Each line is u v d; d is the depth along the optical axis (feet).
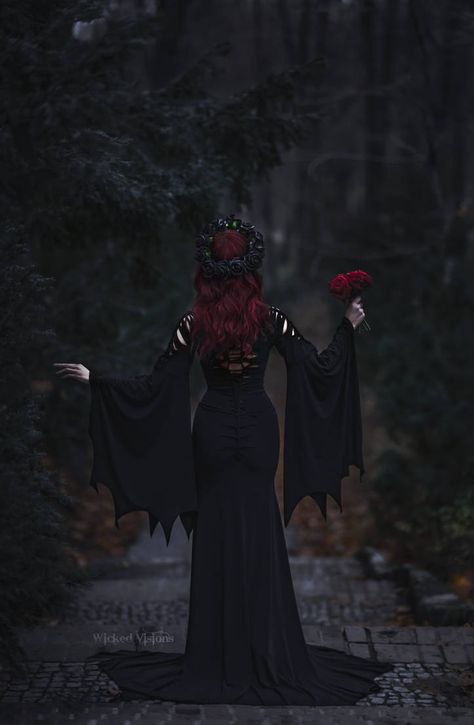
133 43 20.79
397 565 33.19
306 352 16.87
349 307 17.42
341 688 16.34
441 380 39.27
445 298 41.63
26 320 16.22
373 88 47.75
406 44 49.90
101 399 16.69
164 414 16.67
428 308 43.55
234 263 16.07
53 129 19.90
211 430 16.55
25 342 16.26
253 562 16.51
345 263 50.47
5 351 16.05
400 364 40.86
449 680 16.98
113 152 21.29
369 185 54.70
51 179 20.35
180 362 16.66
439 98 48.06
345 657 17.80
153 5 46.88
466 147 50.52
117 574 33.58
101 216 24.17
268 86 24.93
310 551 42.70
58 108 19.04
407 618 25.13
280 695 15.85
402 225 47.11
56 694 16.08
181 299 37.99
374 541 41.47
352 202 78.74
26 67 19.35
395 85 43.39
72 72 20.11
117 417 16.66
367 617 26.27
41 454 16.05
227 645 16.29
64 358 29.30
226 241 16.26
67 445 33.96
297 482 17.08
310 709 15.42
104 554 38.81
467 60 50.26
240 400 16.57
